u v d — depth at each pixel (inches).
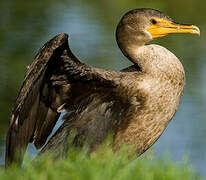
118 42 496.1
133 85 459.5
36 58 420.2
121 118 457.7
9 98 1001.5
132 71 473.1
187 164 380.2
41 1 1796.3
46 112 461.1
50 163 370.6
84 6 1717.5
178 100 474.6
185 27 496.4
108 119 459.2
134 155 439.5
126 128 458.0
